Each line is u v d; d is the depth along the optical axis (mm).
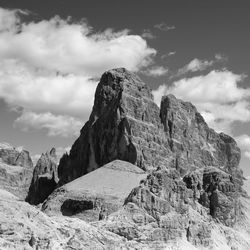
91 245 183125
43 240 161500
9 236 154000
